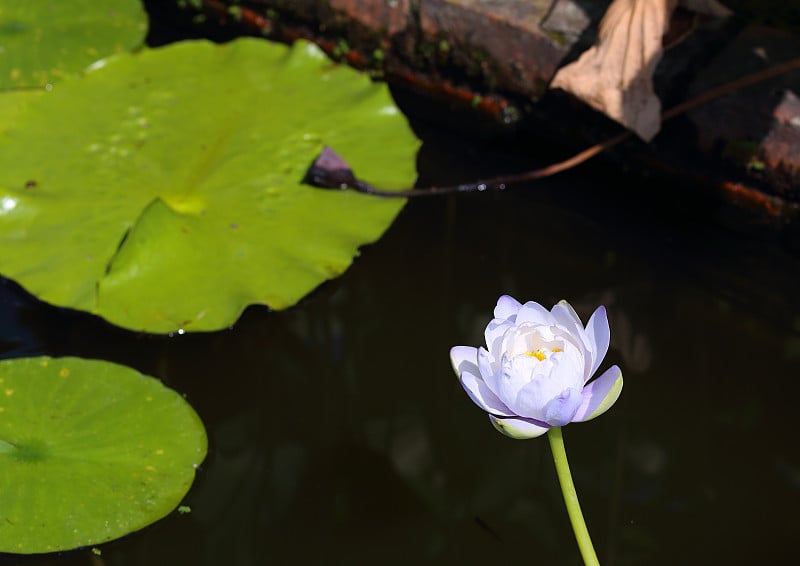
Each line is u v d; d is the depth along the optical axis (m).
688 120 2.59
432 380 2.49
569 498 2.24
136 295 2.48
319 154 2.59
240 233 2.52
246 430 2.45
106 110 2.62
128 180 2.56
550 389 2.17
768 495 2.41
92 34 2.71
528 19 2.65
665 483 2.42
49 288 2.48
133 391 2.43
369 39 2.73
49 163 2.57
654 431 2.45
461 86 2.71
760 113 2.57
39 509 2.36
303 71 2.67
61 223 2.53
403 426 2.47
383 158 2.60
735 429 2.45
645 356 2.49
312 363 2.49
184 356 2.48
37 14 2.72
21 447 2.38
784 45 2.61
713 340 2.50
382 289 2.54
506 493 2.43
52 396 2.42
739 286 2.53
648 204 2.60
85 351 2.47
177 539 2.38
